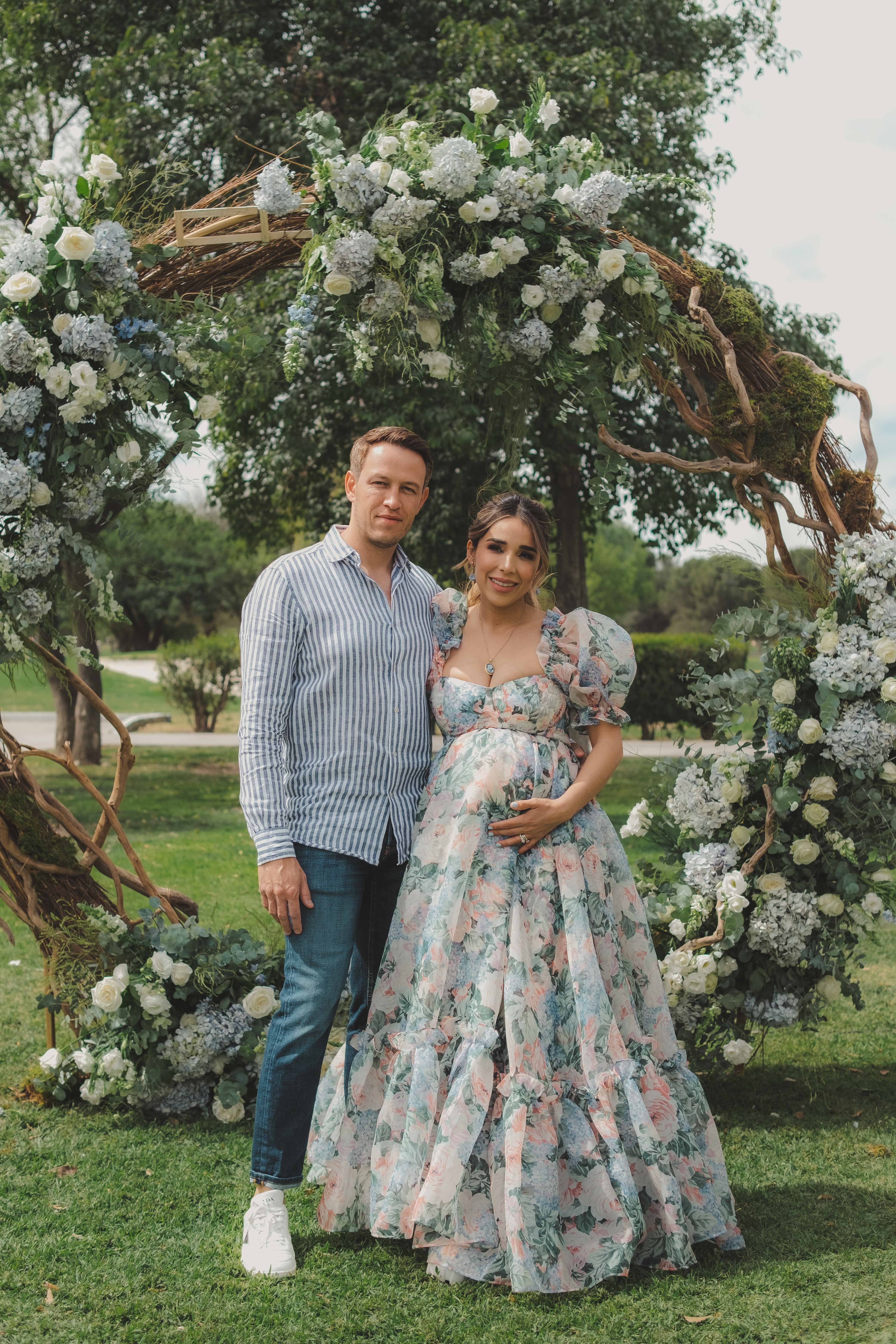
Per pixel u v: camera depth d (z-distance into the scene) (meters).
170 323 2.67
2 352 2.50
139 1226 2.37
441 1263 2.15
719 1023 3.24
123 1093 2.99
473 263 2.72
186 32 9.26
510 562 2.39
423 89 8.48
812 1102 3.15
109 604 2.70
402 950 2.33
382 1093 2.35
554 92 8.43
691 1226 2.23
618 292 2.88
